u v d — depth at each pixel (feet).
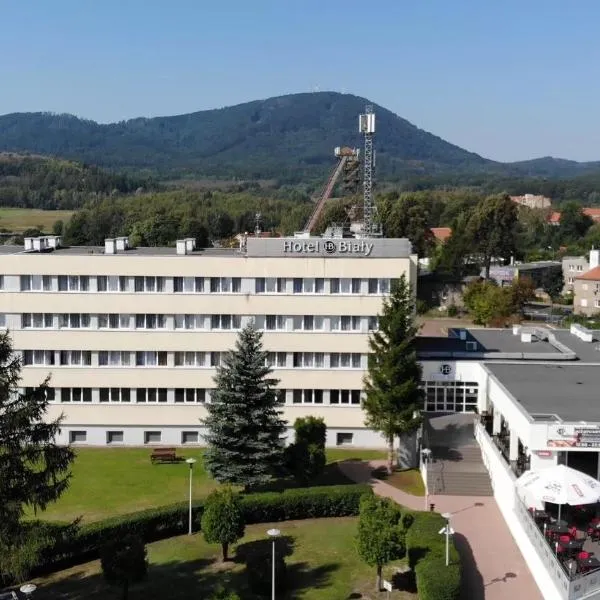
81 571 133.90
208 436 169.48
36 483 112.68
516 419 159.22
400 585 128.57
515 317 383.04
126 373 211.61
